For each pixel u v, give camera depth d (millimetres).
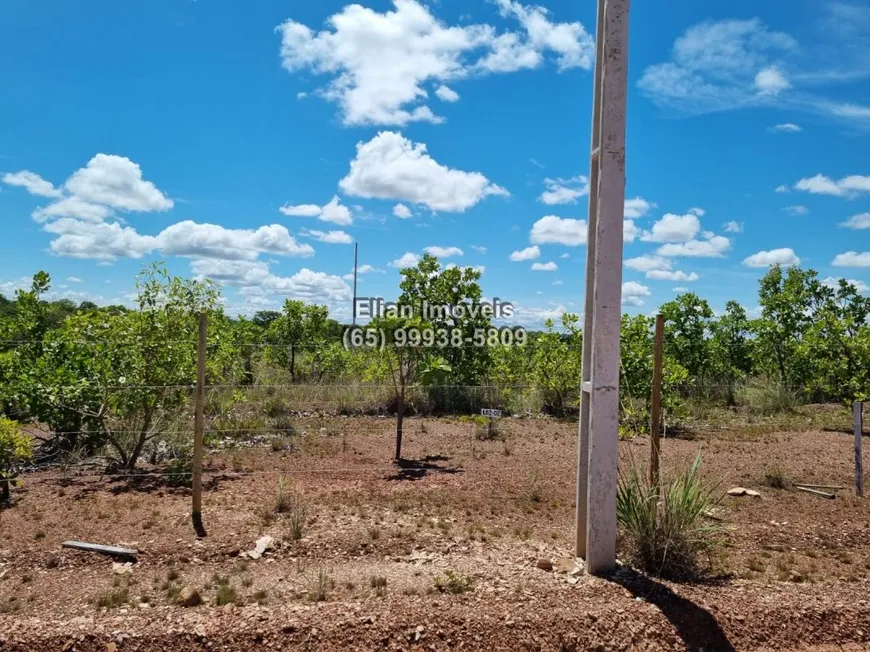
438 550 5172
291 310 18094
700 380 17219
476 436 11180
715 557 5285
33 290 10555
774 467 8383
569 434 11594
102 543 5098
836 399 15977
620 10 4531
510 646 3736
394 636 3736
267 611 3918
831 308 16078
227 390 11594
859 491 7547
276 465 8438
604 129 4527
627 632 3887
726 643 3912
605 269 4543
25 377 7918
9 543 5086
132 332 8047
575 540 5137
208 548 5035
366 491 7105
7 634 3590
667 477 5465
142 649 3572
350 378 15852
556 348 14672
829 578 4910
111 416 8438
